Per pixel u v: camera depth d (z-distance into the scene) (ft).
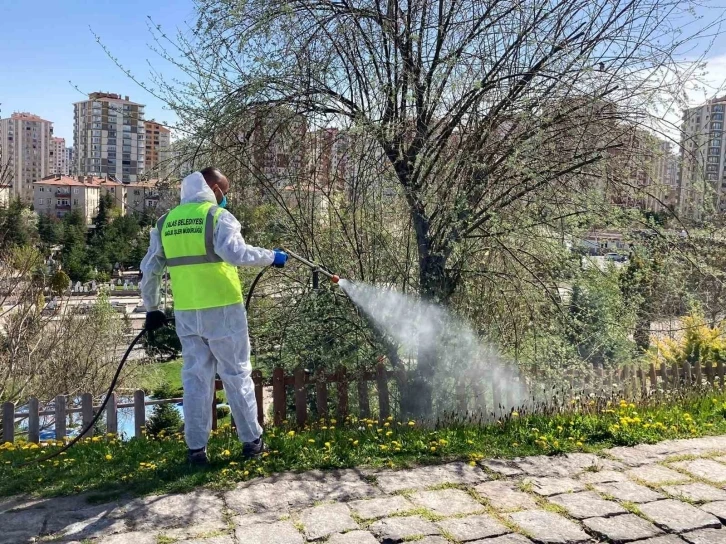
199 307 12.78
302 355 19.65
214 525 10.59
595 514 11.02
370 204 18.70
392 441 14.71
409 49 17.38
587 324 18.17
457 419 17.25
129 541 10.02
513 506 11.36
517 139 16.84
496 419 17.38
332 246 19.80
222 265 12.84
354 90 18.58
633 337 21.95
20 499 11.87
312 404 20.35
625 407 17.88
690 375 22.72
